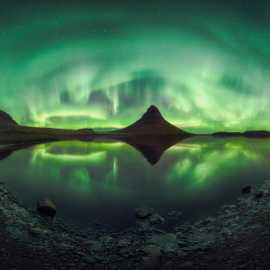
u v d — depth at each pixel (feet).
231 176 87.15
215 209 50.34
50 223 41.01
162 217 45.98
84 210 50.78
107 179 82.99
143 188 69.77
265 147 233.14
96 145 287.48
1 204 42.45
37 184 74.43
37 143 322.14
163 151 193.88
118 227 41.88
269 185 64.75
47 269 25.22
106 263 28.63
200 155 158.61
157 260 28.22
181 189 68.54
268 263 22.58
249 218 38.63
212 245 31.40
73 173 94.17
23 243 30.14
